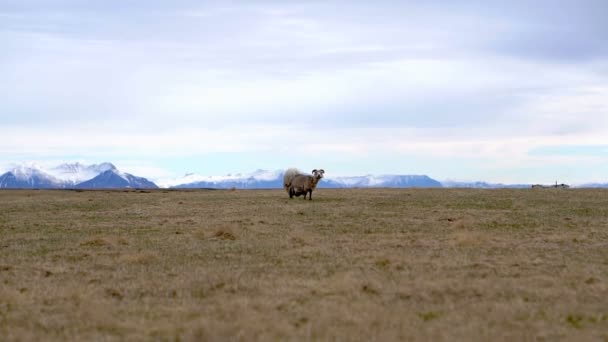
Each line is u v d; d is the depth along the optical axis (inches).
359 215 1545.3
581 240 1032.8
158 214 1636.3
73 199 2390.5
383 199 2133.4
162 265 810.2
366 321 516.1
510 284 663.1
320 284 668.1
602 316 535.5
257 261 839.1
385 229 1234.6
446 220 1414.9
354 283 652.1
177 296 623.5
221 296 618.2
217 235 1125.1
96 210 1795.0
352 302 583.5
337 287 639.8
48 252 943.7
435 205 1849.2
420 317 534.0
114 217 1561.3
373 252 911.0
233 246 985.5
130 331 497.4
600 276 711.1
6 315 548.1
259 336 474.0
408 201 2021.4
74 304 588.4
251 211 1688.0
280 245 994.1
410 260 823.1
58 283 693.9
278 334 479.2
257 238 1091.3
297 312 547.2
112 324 513.7
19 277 731.4
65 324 519.5
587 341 462.6
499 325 506.9
